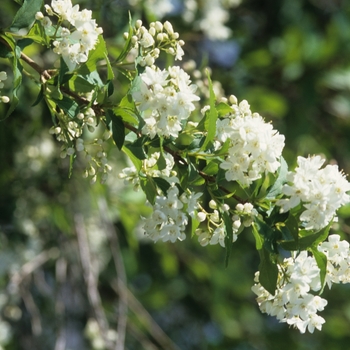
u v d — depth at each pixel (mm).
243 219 3486
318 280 3484
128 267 8789
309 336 9656
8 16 6582
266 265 3377
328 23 10086
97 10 6184
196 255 9086
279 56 9289
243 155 3318
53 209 7234
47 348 7816
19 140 7160
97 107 3549
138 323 8469
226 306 9352
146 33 3615
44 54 6562
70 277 7719
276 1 9922
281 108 8742
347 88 9102
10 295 7328
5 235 7281
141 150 3428
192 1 7695
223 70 8992
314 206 3248
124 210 7219
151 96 3336
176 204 3383
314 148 9320
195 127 3553
